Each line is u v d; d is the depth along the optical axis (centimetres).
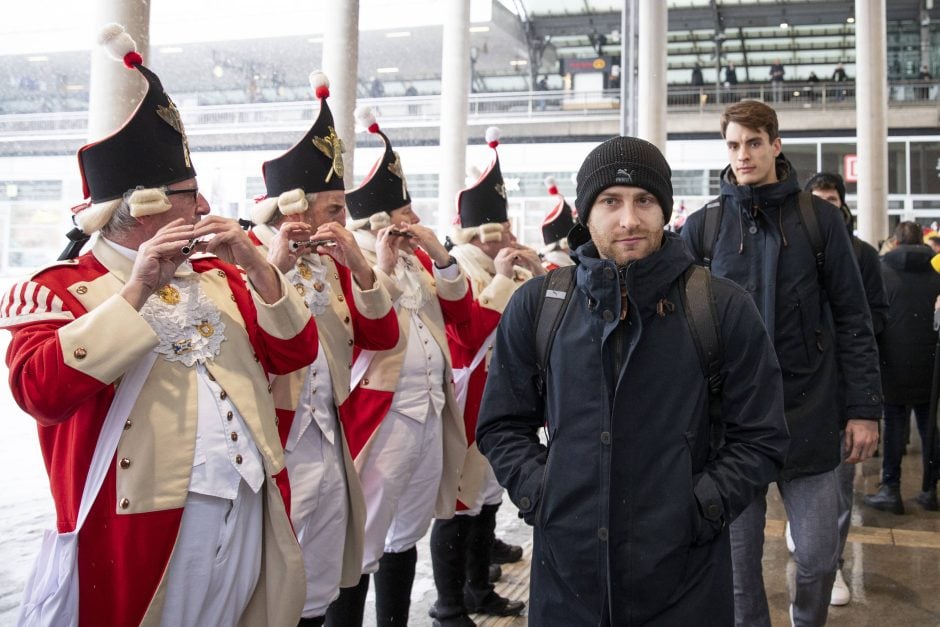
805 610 259
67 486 163
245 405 178
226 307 185
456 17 600
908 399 486
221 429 173
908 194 1412
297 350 193
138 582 160
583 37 936
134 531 160
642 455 158
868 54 1113
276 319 189
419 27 642
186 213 180
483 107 864
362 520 237
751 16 1453
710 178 1118
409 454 277
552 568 165
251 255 185
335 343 239
